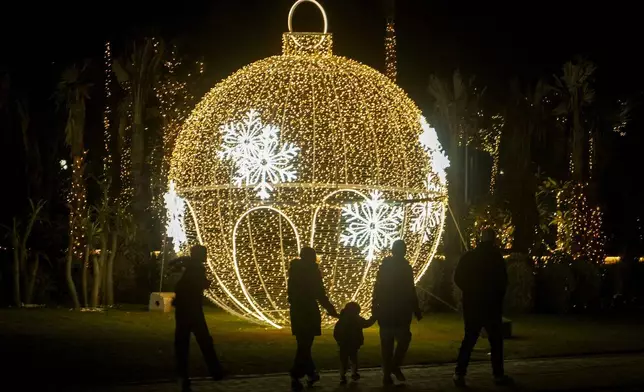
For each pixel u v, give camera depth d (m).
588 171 26.33
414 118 16.42
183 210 16.42
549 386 10.66
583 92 26.27
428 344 14.58
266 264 17.09
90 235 21.23
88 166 26.61
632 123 31.00
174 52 25.36
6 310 20.05
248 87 15.78
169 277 22.33
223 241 16.34
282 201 15.73
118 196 24.12
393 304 10.56
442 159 16.16
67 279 21.03
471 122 25.12
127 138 24.33
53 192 24.64
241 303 16.61
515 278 21.42
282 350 13.56
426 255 18.58
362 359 12.82
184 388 10.08
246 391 10.22
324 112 15.76
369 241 15.17
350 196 17.12
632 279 24.11
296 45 16.33
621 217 30.12
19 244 21.59
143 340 14.67
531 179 25.20
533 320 19.30
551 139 28.38
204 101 16.50
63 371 11.34
